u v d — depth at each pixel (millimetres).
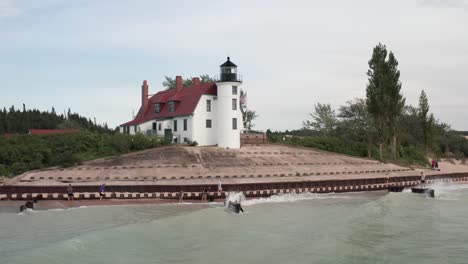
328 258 25703
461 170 85375
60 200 43969
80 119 158875
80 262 23578
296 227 34188
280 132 113750
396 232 32938
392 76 81500
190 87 80688
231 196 46750
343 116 103812
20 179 49938
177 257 25312
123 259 24484
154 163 59969
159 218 36750
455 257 26297
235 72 73500
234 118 73312
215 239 29750
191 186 47344
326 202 48406
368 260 25469
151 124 80875
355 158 79562
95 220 35375
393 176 66000
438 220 37938
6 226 32531
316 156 76250
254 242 29141
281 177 58906
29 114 145875
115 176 52719
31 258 23766
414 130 113375
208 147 71562
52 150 62281
